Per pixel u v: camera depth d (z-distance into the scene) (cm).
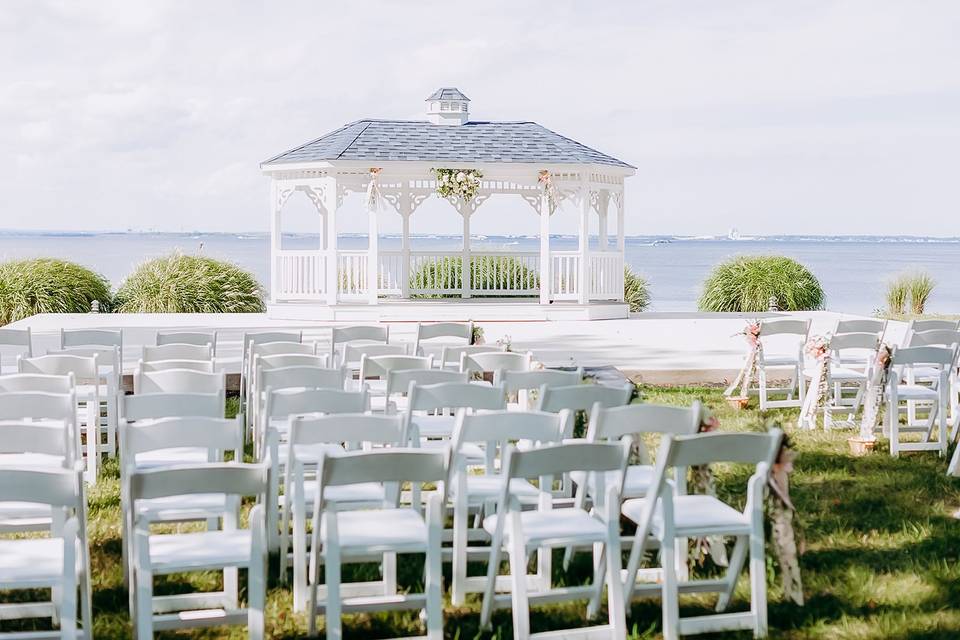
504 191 1839
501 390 552
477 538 558
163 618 418
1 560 409
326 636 416
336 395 523
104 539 565
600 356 1259
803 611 470
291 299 1803
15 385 591
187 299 1962
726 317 1856
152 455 552
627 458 431
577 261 1827
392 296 1900
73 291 1945
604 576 457
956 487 687
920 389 825
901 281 2073
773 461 458
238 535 436
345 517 452
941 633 443
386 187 1856
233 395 1057
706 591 467
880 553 549
